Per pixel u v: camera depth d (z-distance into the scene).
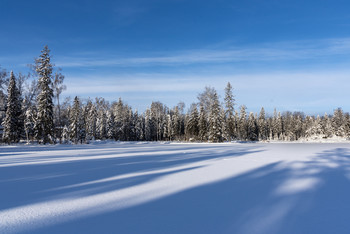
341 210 4.41
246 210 4.39
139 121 71.81
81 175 7.81
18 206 4.52
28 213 4.13
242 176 7.74
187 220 3.86
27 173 8.20
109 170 8.88
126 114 68.75
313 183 6.72
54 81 36.59
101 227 3.54
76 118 45.22
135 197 5.20
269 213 4.24
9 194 5.41
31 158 13.62
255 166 10.07
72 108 46.44
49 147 27.06
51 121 35.44
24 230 3.40
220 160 12.44
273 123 82.19
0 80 33.41
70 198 5.09
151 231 3.41
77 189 5.89
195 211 4.31
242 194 5.50
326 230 3.51
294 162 11.55
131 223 3.71
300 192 5.72
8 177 7.46
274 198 5.19
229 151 19.67
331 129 70.06
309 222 3.82
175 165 10.38
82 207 4.48
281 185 6.46
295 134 82.44
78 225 3.61
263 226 3.65
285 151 19.64
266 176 7.76
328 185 6.48
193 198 5.15
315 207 4.59
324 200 5.07
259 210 4.39
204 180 7.05
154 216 4.04
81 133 45.16
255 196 5.35
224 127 47.47
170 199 5.07
